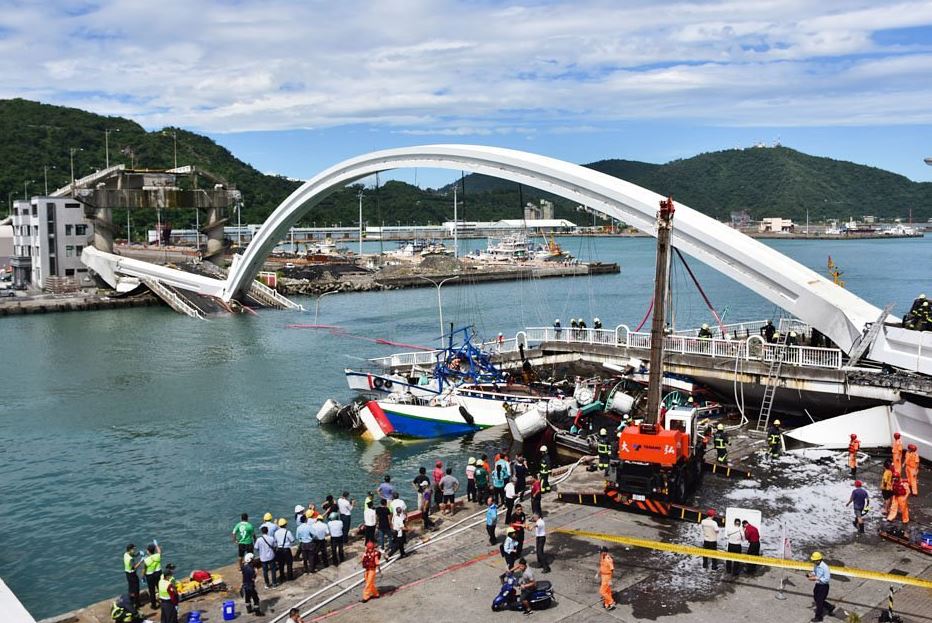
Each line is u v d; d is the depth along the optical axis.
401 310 107.38
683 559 23.33
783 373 39.53
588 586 21.77
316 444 44.34
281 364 67.56
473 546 25.16
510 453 42.88
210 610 21.55
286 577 23.23
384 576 23.08
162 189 120.31
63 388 58.25
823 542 24.20
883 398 35.53
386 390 51.66
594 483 30.59
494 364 55.59
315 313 103.75
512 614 20.31
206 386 58.94
